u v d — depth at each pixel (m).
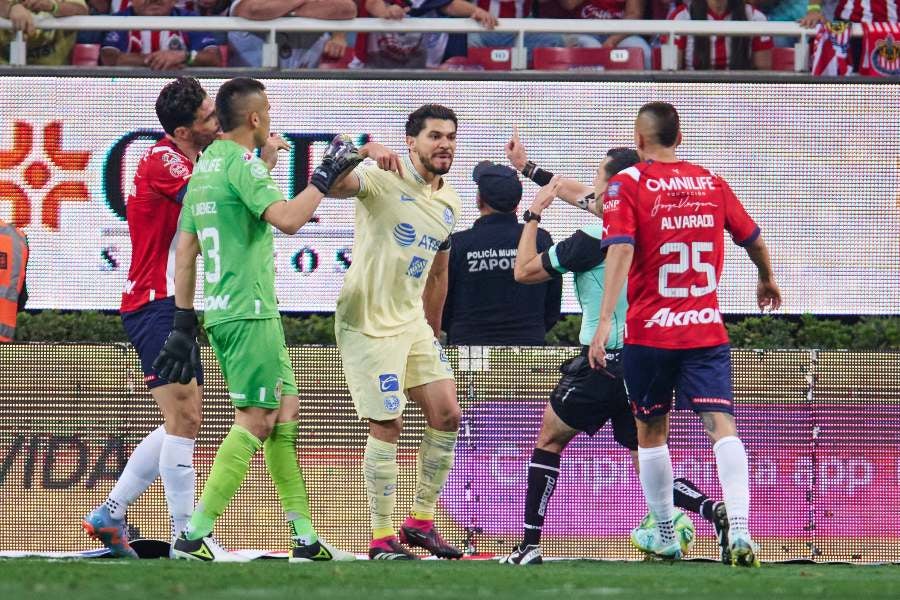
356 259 24.34
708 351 21.34
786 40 39.91
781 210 37.50
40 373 27.25
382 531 24.61
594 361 21.39
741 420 27.64
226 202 22.08
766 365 27.72
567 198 27.14
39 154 36.97
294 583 17.19
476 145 37.19
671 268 21.23
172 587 16.02
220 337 22.34
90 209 37.00
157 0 39.53
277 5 38.03
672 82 37.41
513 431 27.34
